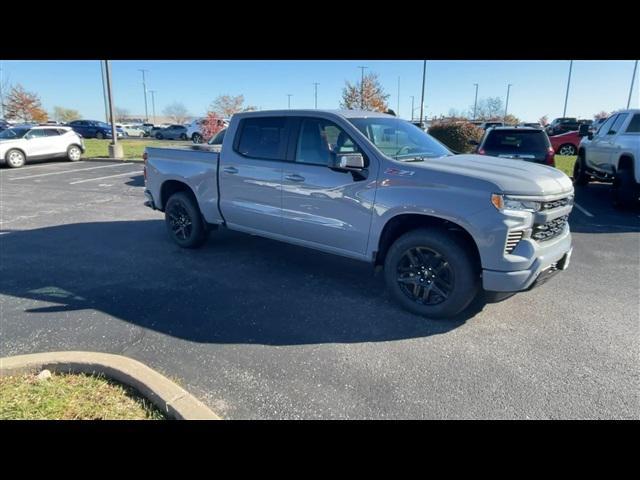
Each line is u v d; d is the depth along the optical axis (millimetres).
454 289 3723
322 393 2857
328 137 4387
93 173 14922
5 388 2770
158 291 4566
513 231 3426
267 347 3436
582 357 3326
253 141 5004
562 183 3832
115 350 3375
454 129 17719
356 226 4172
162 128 42000
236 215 5258
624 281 4914
